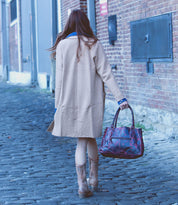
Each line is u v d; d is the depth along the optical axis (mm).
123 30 8070
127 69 8023
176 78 6328
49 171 4758
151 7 6941
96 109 3623
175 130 6395
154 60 6926
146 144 6039
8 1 21625
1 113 9562
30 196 3857
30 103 11250
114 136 3594
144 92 7371
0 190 4035
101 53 3613
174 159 5176
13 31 20766
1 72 25688
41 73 16125
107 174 4613
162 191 3980
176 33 6258
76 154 3760
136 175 4547
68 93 3600
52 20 13438
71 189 4070
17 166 4980
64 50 3607
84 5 10641
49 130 3889
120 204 3627
